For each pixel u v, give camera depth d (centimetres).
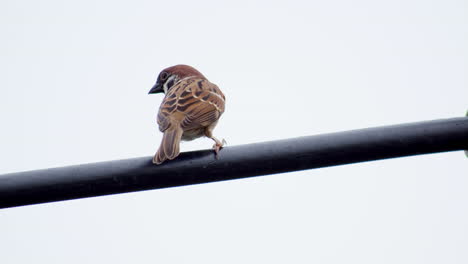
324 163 604
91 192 605
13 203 598
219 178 614
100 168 604
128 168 606
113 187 604
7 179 596
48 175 598
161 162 605
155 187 614
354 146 600
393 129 599
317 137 604
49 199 602
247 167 607
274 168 609
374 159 608
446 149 604
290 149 604
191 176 611
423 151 603
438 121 601
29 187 596
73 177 599
